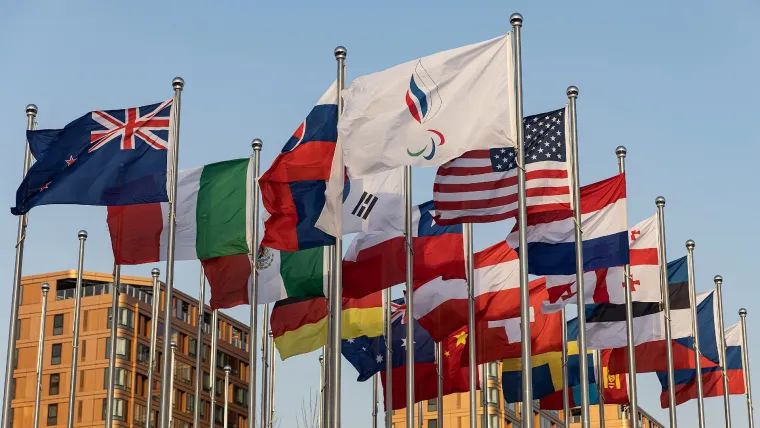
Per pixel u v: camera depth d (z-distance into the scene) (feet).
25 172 132.57
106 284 441.68
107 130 128.57
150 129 129.08
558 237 127.24
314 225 121.08
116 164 127.54
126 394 426.10
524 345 101.86
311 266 151.53
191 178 146.72
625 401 190.49
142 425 430.61
